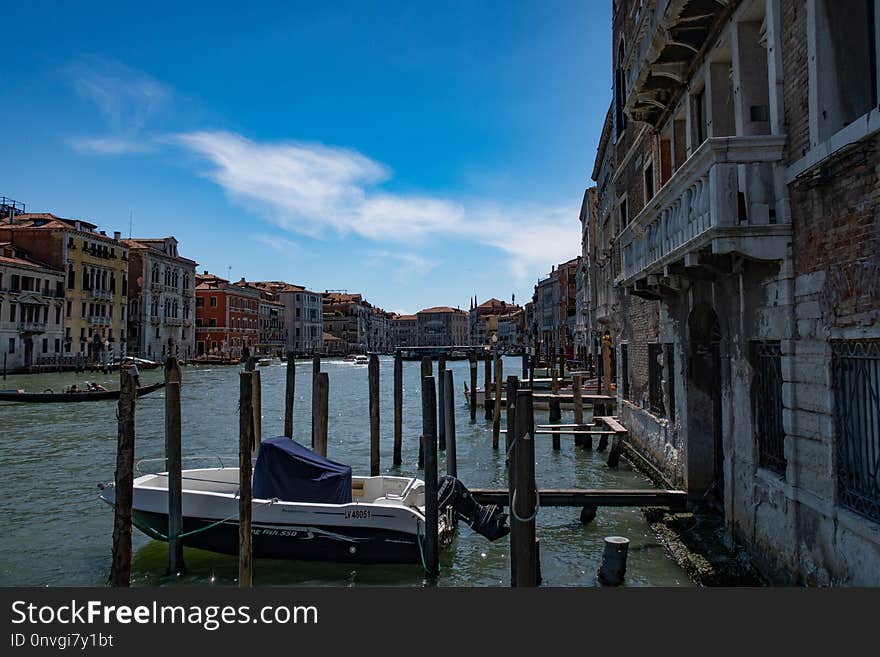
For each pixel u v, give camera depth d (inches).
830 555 189.3
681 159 370.3
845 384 184.5
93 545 352.2
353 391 1572.3
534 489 187.3
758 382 247.0
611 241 684.1
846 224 177.6
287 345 3823.8
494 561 327.9
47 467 573.0
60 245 1895.9
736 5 256.4
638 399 502.3
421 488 363.9
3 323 1669.5
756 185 216.4
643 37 346.3
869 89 189.6
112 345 2124.8
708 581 250.2
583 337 1555.1
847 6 192.5
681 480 364.8
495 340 3863.2
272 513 325.1
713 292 292.2
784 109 217.0
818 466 197.0
